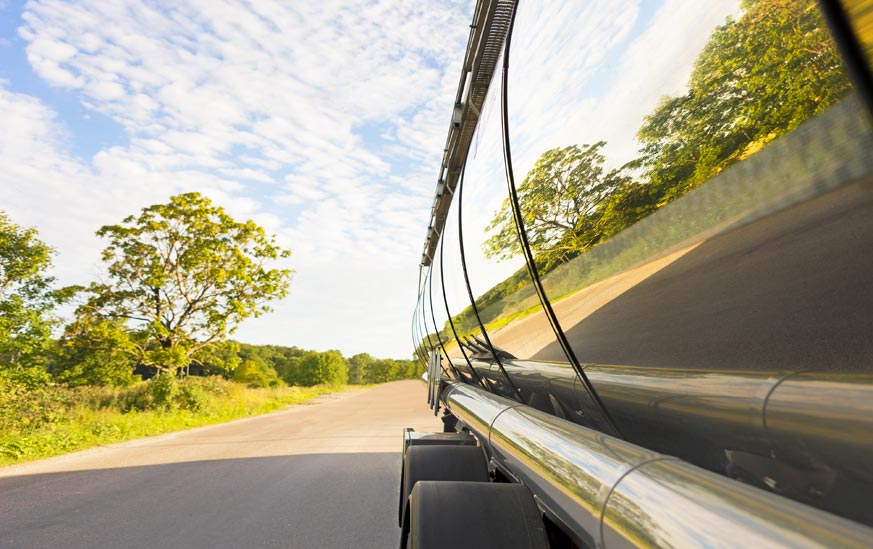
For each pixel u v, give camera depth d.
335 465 8.66
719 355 1.04
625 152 1.16
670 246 1.08
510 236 2.00
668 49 0.98
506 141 1.95
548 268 1.72
